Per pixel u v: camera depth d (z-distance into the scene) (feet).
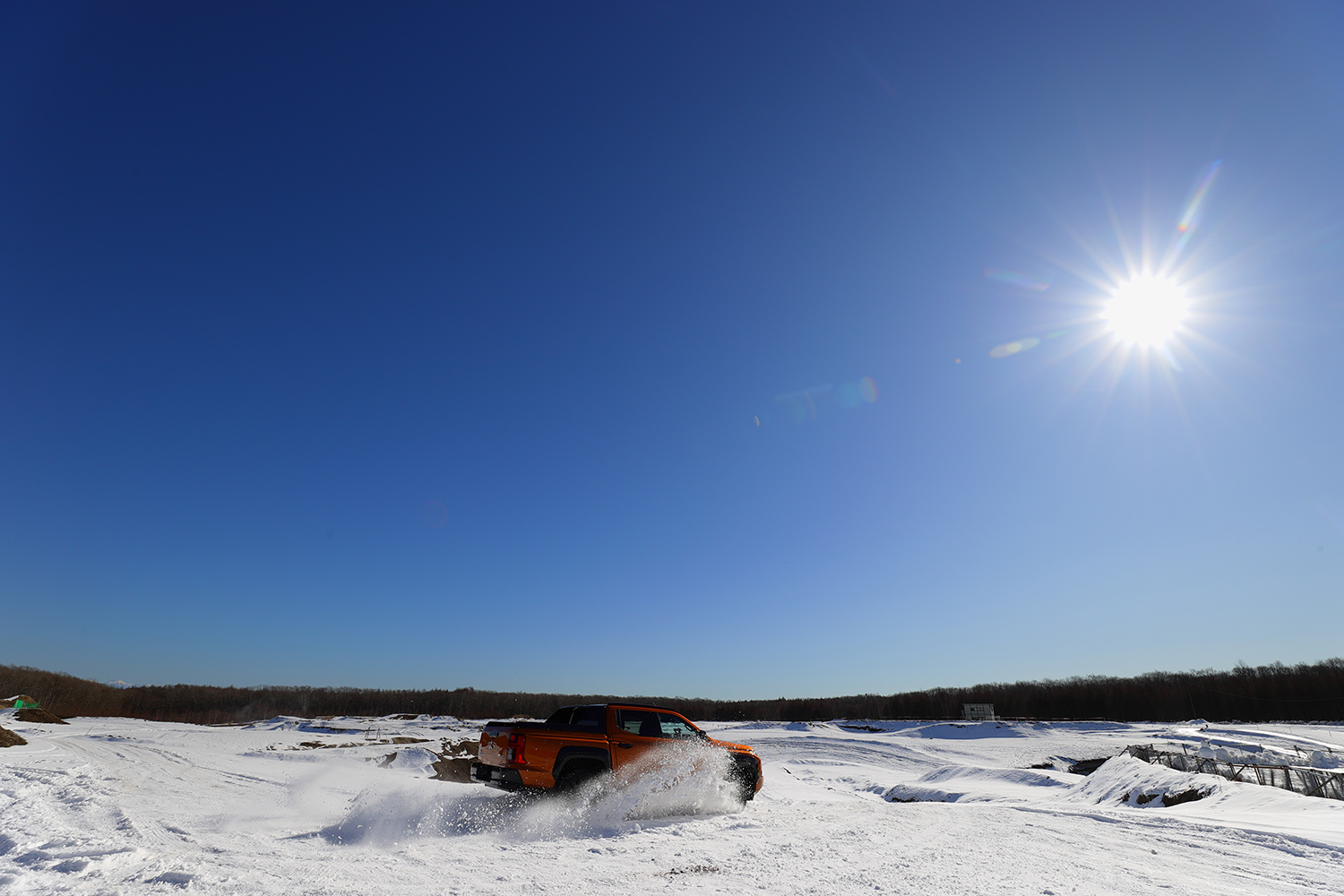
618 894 16.22
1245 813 37.52
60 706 220.64
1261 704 304.09
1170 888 18.16
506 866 19.29
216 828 26.25
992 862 21.06
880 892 16.83
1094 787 62.03
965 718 280.72
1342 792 55.06
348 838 24.57
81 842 18.31
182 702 278.26
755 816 32.01
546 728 32.94
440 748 99.60
